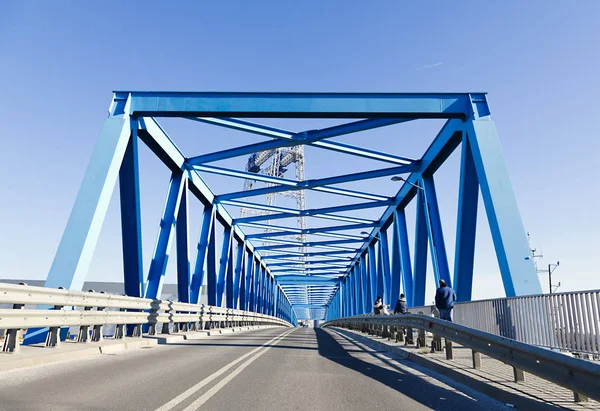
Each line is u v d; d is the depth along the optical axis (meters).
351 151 23.09
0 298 7.54
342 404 5.65
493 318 11.73
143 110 17.94
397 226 31.86
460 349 11.75
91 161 15.95
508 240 15.20
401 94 18.36
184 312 19.48
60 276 13.80
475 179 18.41
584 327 8.15
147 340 13.24
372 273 46.09
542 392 5.77
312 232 41.25
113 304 11.88
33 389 6.04
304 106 18.16
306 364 9.62
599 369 4.25
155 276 20.48
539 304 9.63
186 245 23.31
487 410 5.43
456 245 18.84
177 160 22.48
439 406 5.62
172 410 5.08
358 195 31.12
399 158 24.53
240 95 18.27
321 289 86.56
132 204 17.92
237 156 23.20
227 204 31.84
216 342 15.62
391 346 12.98
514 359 6.11
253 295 48.62
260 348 13.41
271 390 6.45
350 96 18.31
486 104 17.97
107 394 5.86
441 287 12.78
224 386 6.66
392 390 6.66
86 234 14.43
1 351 8.40
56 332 9.70
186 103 18.08
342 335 24.23
